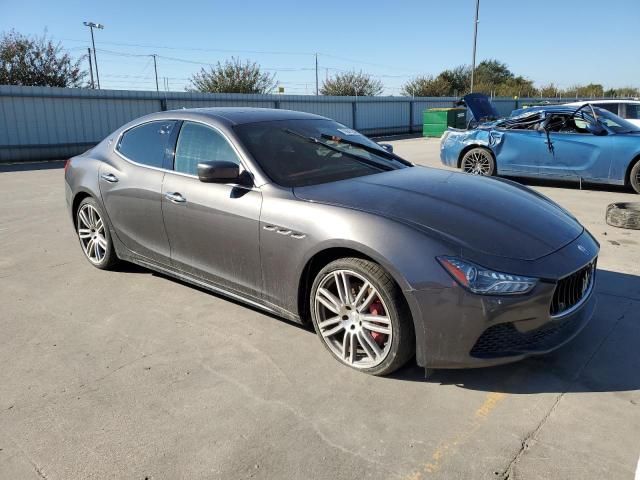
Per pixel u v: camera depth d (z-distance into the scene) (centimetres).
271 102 2402
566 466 223
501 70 6662
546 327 274
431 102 3253
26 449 242
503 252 268
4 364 320
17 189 1041
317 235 296
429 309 263
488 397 274
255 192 333
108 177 445
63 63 2902
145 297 421
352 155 387
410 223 278
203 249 371
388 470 223
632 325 350
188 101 2117
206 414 265
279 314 339
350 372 301
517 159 911
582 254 289
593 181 842
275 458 233
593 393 276
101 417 265
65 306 407
